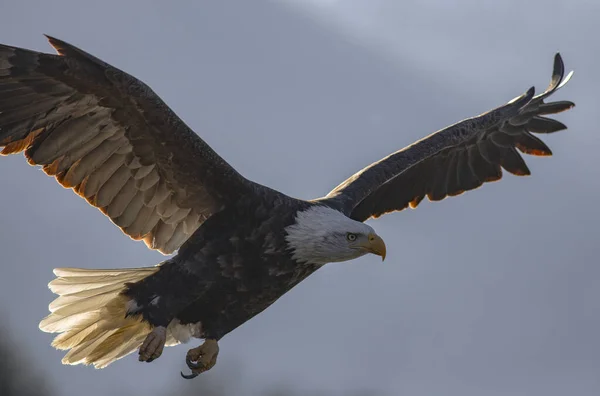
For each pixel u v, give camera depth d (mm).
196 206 12938
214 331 13094
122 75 11906
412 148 15789
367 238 12930
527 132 16859
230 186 12820
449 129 16234
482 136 16594
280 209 12930
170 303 12766
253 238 12828
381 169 15188
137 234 13008
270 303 13203
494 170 16734
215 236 12867
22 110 12031
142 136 12406
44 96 11992
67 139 12297
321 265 13195
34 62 11758
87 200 12711
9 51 11758
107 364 13070
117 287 12867
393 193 16016
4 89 11914
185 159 12602
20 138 12141
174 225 13070
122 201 12820
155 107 12141
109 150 12477
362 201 15703
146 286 12828
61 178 12500
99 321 12914
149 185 12805
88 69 11812
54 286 12875
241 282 12891
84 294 12867
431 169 16344
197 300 12891
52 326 12914
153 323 12719
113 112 12188
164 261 12953
